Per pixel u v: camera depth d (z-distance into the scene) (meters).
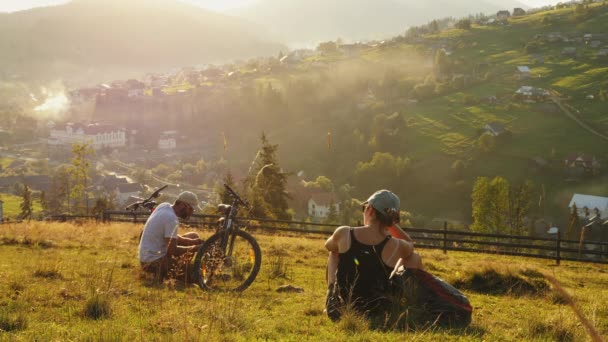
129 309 5.42
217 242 7.21
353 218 109.94
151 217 7.62
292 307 5.91
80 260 9.73
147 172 177.75
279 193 41.12
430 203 134.75
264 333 4.51
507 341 4.57
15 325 4.55
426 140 167.50
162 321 4.68
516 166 140.75
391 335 4.36
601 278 14.82
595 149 142.88
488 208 71.88
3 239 12.66
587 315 6.02
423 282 5.14
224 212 7.39
